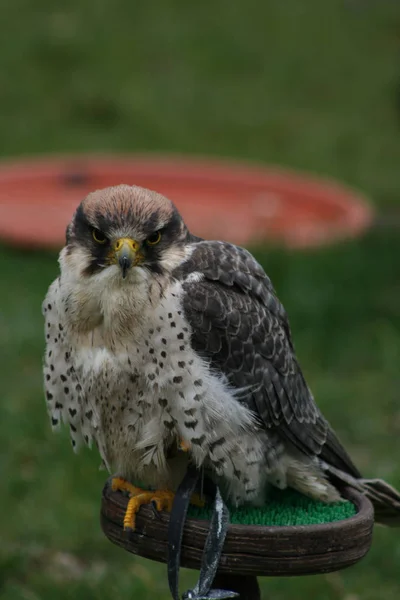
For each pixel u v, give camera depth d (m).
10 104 24.36
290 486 6.48
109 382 5.84
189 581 9.01
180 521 5.46
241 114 24.27
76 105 24.33
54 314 6.03
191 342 5.86
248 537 5.33
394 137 23.27
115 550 9.45
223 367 6.02
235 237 15.60
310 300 13.96
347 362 12.73
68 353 6.02
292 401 6.39
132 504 5.78
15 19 28.80
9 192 18.22
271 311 6.45
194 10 30.02
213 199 18.33
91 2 30.12
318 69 26.81
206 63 26.88
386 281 14.72
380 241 16.27
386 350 12.79
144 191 6.07
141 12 29.69
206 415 5.79
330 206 17.56
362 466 10.59
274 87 25.84
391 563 9.27
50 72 25.89
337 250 15.55
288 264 14.84
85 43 27.47
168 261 5.95
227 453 5.88
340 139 23.05
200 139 22.98
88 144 22.59
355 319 13.66
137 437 5.95
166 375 5.76
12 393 11.94
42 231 15.92
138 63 26.70
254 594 5.99
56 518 9.76
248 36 28.44
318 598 8.88
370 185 20.59
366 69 26.91
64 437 10.79
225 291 6.08
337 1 30.92
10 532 9.61
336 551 5.39
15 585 8.90
